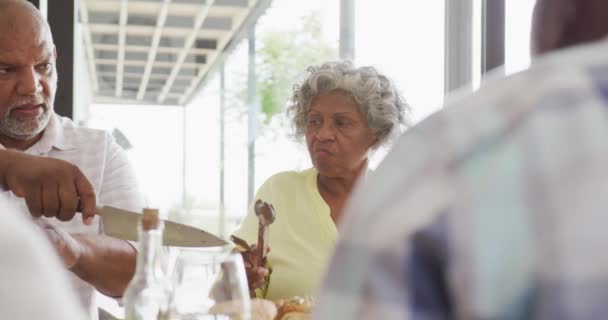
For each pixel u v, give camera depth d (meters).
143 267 1.11
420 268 0.43
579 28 0.52
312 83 2.25
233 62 3.69
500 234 0.42
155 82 3.82
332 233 2.19
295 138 2.46
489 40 3.24
